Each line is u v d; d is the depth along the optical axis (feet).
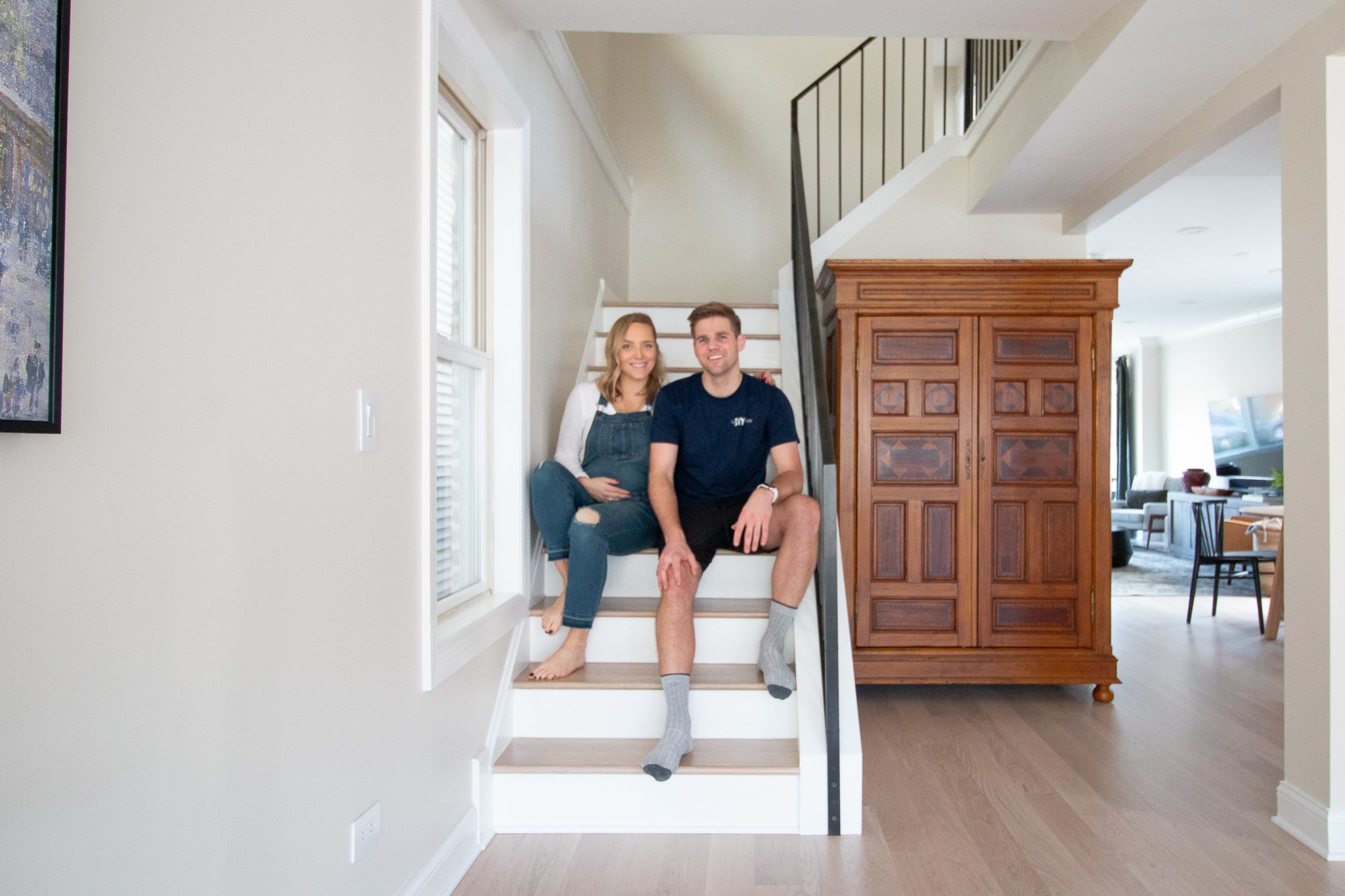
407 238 5.19
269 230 3.69
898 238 12.88
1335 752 6.59
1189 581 22.45
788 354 10.85
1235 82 7.96
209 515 3.28
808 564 7.29
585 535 7.33
